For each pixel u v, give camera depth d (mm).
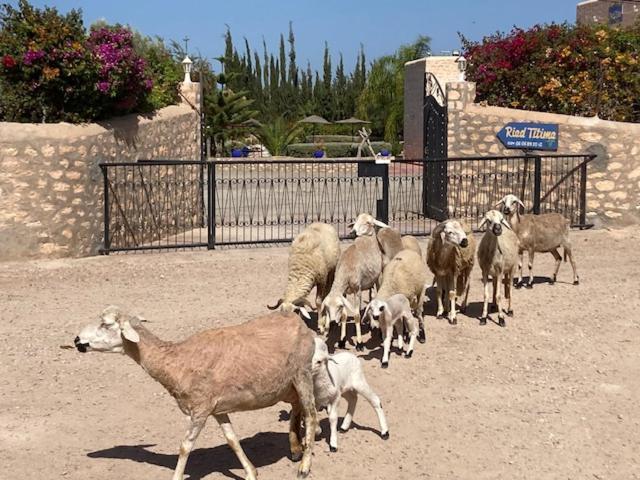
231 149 19609
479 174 9766
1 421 3859
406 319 4828
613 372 4656
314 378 3426
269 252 8078
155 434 3750
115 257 7750
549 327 5500
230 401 3104
